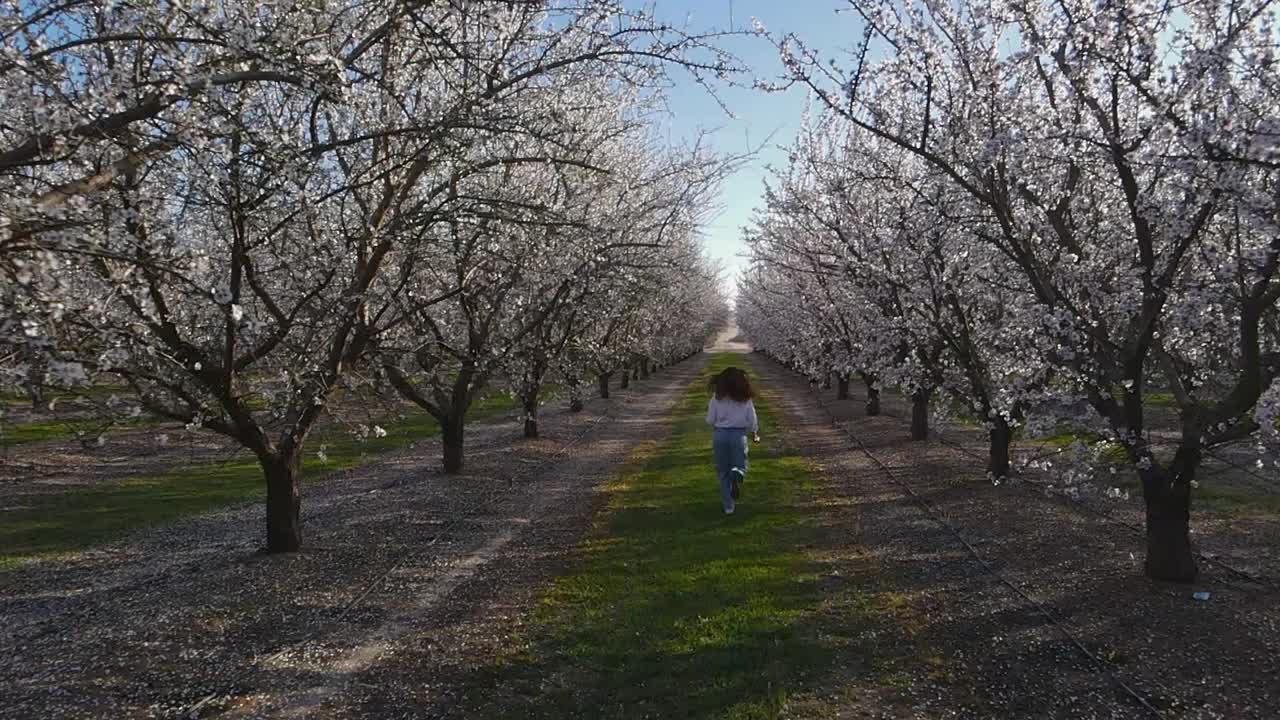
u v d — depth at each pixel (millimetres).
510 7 6148
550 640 6020
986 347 10648
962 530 8883
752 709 4770
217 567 8031
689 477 13023
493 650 5832
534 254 10852
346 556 8367
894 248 11258
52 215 4230
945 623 6113
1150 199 6074
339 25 6227
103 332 5270
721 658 5535
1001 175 7254
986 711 4707
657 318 32406
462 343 14289
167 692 5062
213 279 6957
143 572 8172
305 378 7914
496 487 12758
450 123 6164
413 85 8250
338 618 6441
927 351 12562
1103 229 8023
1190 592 6488
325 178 7949
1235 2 5582
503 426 21938
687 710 4816
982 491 10977
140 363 6094
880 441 16875
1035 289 7266
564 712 4852
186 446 17844
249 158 6562
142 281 5980
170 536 10055
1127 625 5840
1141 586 6676
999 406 7707
